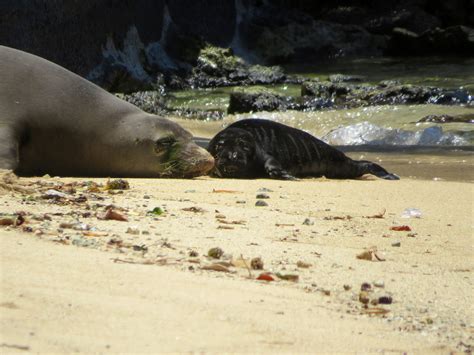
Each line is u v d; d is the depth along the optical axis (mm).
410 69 112438
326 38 129375
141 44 102375
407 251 23484
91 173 40312
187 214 27250
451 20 140500
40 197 27469
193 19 114000
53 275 16312
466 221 29172
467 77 102688
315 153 48156
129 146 40219
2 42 80562
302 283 18578
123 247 20344
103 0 93938
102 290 15578
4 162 35406
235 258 20469
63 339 12688
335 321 15484
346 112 80875
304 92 92375
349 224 27750
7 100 38000
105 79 92438
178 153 40969
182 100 94125
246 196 33969
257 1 130750
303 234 25234
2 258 17297
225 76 108312
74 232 21625
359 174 49312
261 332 14078
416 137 68312
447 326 16031
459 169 52281
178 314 14508
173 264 18859
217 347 12969
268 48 123312
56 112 38906
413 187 39062
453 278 20188
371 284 19047
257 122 47812
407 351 14109
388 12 140000
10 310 13805
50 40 86125
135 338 13031
